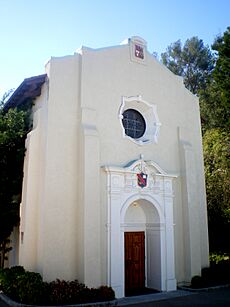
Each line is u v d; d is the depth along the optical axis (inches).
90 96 539.5
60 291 423.8
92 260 471.2
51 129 502.9
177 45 1630.2
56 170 493.7
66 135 512.7
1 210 574.9
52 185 486.0
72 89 533.6
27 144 537.0
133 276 568.4
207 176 911.7
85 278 460.1
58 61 529.7
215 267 615.2
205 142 1005.2
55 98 515.8
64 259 474.0
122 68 593.9
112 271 496.7
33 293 419.8
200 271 591.8
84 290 442.0
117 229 517.3
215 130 1025.5
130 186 549.6
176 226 600.4
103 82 562.3
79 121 525.3
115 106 569.0
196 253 592.4
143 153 586.2
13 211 580.7
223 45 840.9
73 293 427.8
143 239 595.8
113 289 491.2
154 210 582.2
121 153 557.6
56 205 483.5
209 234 835.4
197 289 544.4
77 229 490.0
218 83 850.8
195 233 601.3
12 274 486.3
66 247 478.6
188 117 673.0
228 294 520.1
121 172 540.1
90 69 550.0
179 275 582.2
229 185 848.3
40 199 498.3
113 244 507.5
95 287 465.4
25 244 494.0
